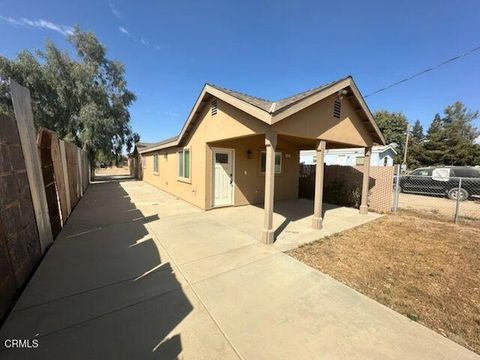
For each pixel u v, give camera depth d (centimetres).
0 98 1845
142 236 507
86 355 190
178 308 256
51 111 2038
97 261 376
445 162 2786
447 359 194
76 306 257
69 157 778
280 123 464
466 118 3897
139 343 205
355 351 200
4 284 247
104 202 937
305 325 232
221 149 805
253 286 305
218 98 596
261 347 203
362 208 748
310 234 532
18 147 328
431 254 420
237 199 855
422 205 951
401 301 276
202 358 191
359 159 2078
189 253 413
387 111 3759
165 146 1148
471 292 298
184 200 975
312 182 1082
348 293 292
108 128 1989
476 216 734
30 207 354
